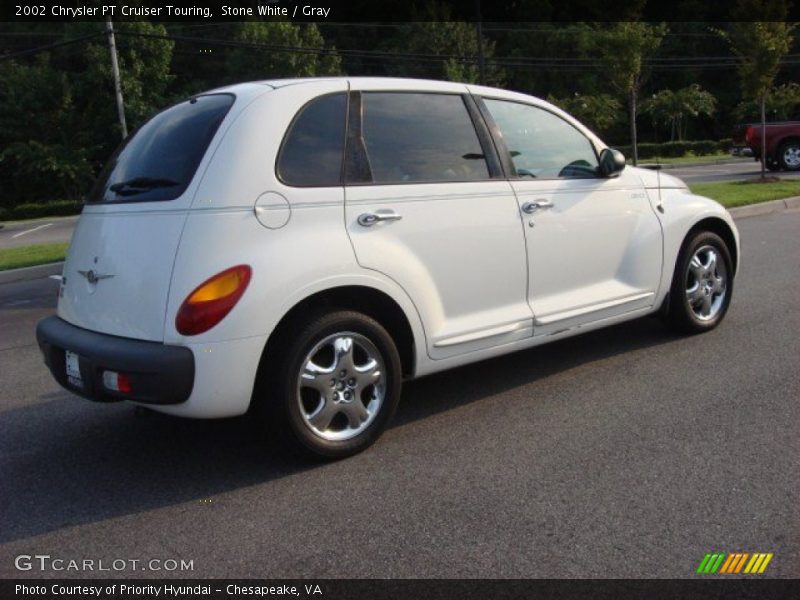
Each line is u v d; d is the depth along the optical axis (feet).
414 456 12.70
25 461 13.38
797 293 23.11
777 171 74.74
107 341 11.67
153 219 11.68
